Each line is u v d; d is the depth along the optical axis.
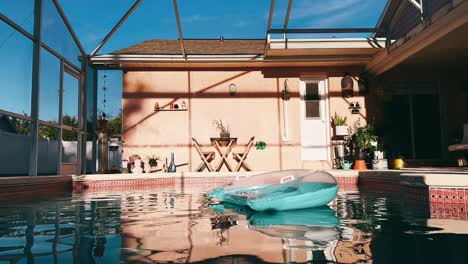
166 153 9.52
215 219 3.13
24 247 2.10
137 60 9.12
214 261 1.78
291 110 9.73
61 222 3.01
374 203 4.23
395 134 9.77
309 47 8.46
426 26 6.59
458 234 2.40
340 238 2.30
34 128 6.11
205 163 9.16
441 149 9.77
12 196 5.13
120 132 9.68
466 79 9.57
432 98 9.92
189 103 9.66
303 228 2.66
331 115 9.70
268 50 8.59
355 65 9.75
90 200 4.85
